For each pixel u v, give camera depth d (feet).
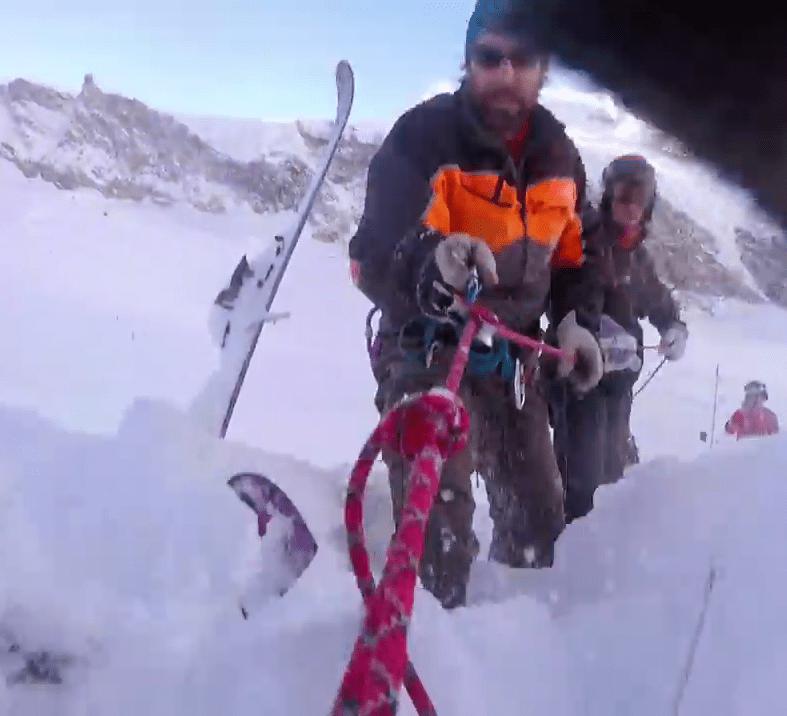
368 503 11.00
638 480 8.27
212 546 6.29
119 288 66.69
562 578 7.81
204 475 6.89
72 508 6.23
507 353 9.39
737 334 55.83
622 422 12.31
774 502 6.92
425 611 5.94
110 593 5.87
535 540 9.63
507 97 7.98
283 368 48.57
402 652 3.51
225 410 10.02
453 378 5.61
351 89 11.09
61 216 83.25
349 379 47.88
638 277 12.07
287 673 5.24
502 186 9.07
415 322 9.07
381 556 9.77
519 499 9.66
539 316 10.05
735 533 6.76
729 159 3.65
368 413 39.96
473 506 8.77
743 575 6.17
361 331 59.67
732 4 3.42
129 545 6.13
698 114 3.58
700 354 52.54
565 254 10.43
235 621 5.85
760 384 26.32
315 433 34.30
